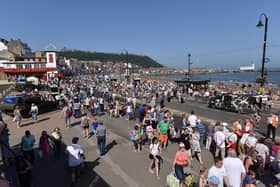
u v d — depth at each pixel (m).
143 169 8.88
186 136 9.50
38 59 71.81
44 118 18.95
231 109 21.94
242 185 6.23
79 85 49.47
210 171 5.79
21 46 88.25
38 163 9.56
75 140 7.84
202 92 32.50
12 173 8.30
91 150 11.12
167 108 24.05
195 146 9.38
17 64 61.25
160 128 11.14
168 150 10.91
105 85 46.09
